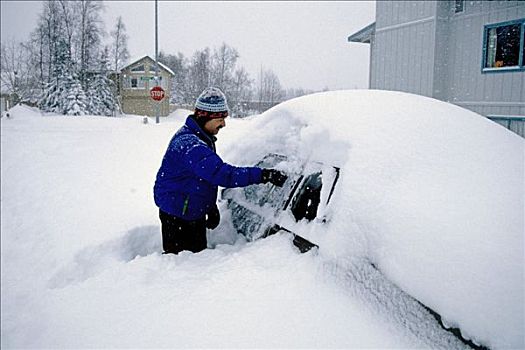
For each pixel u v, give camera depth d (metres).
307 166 2.52
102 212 5.31
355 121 2.40
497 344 1.38
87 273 3.09
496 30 9.57
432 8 10.49
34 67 51.00
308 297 1.93
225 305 2.00
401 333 1.63
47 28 48.88
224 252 2.63
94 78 45.47
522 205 1.74
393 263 1.74
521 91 9.07
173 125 21.84
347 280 1.90
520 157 2.14
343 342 1.68
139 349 1.84
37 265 3.77
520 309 1.39
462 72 10.32
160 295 2.19
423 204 1.81
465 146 2.16
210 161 2.60
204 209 2.92
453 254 1.59
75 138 14.38
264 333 1.79
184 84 62.22
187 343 1.82
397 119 2.34
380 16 12.12
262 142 3.04
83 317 2.17
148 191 6.38
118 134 15.84
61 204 6.02
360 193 2.02
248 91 61.31
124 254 3.36
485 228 1.63
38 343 2.12
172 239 2.93
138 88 48.91
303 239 2.22
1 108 51.16
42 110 43.34
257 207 2.87
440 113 2.45
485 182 1.90
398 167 2.03
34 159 10.24
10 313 2.67
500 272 1.47
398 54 11.63
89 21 47.69
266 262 2.27
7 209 6.19
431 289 1.58
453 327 1.50
